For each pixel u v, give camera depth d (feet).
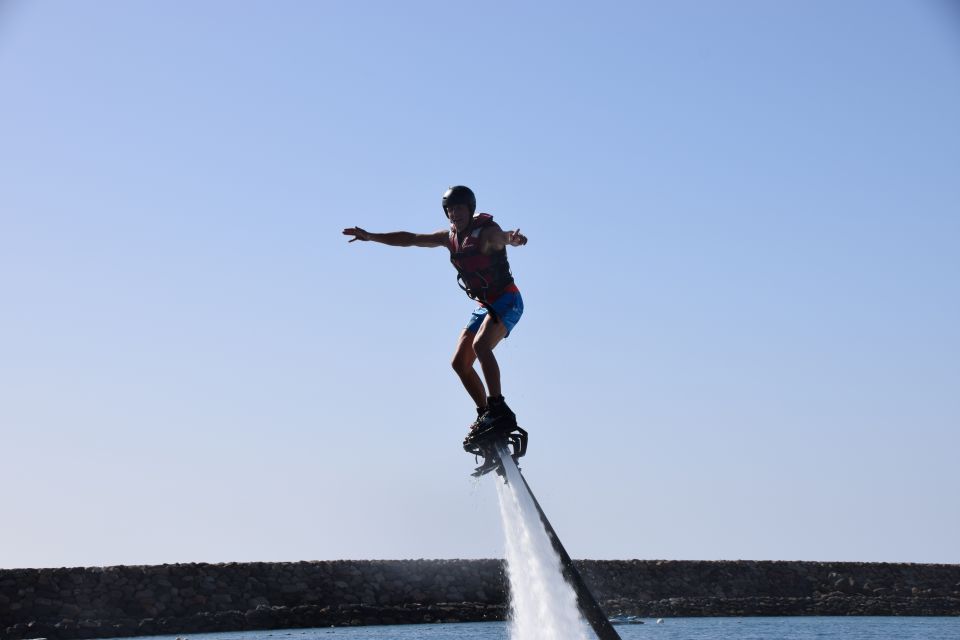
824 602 236.84
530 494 44.01
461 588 216.54
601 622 44.27
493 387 42.50
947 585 256.11
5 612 181.27
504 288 42.52
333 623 195.31
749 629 184.24
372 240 43.55
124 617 187.11
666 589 233.76
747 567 246.47
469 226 42.24
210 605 195.31
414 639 160.35
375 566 214.28
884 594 248.32
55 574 188.34
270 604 200.23
